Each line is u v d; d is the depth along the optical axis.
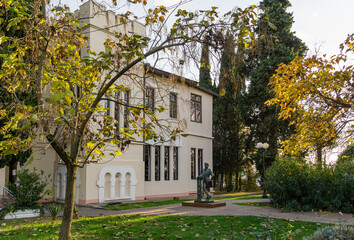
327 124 7.74
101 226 8.51
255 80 27.44
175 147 21.50
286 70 8.57
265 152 26.61
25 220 10.66
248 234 7.80
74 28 6.50
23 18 5.56
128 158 17.55
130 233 7.76
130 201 16.58
